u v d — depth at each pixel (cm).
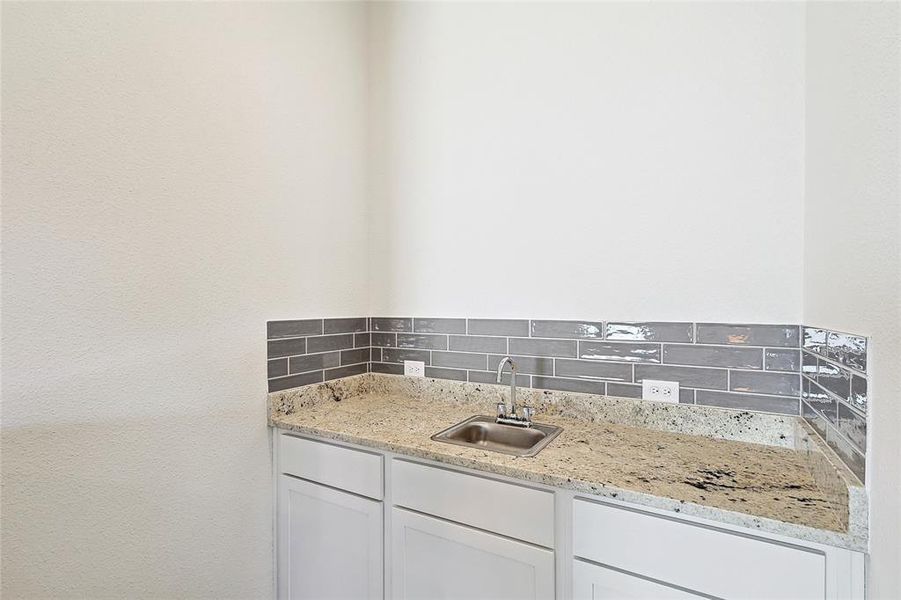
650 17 157
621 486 110
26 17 113
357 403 198
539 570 120
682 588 104
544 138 176
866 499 86
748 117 142
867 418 86
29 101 113
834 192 109
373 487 150
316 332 192
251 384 166
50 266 117
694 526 103
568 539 117
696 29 149
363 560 152
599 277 166
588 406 167
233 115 161
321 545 162
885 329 80
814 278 124
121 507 130
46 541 116
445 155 199
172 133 143
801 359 135
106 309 127
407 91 209
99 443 126
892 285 77
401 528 145
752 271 142
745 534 98
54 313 117
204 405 151
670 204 154
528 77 180
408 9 208
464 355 195
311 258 190
